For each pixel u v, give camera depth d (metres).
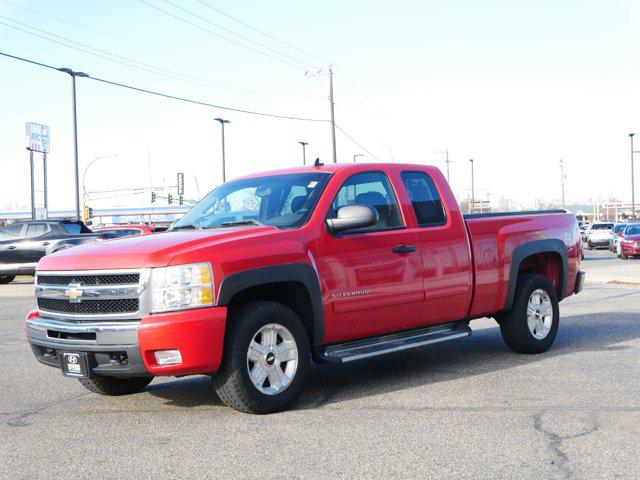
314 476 4.05
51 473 4.24
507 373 6.85
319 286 5.82
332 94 46.44
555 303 8.05
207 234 5.68
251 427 5.13
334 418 5.33
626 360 7.35
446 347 8.55
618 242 34.38
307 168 6.67
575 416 5.21
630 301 13.24
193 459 4.43
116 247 5.56
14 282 24.50
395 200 6.67
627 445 4.50
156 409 5.82
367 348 6.21
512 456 4.33
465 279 7.01
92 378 5.90
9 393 6.60
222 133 53.09
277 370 5.58
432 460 4.28
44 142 56.06
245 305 5.50
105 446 4.77
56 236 21.58
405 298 6.46
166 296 5.14
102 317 5.28
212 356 5.19
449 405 5.64
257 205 6.41
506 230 7.54
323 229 5.98
